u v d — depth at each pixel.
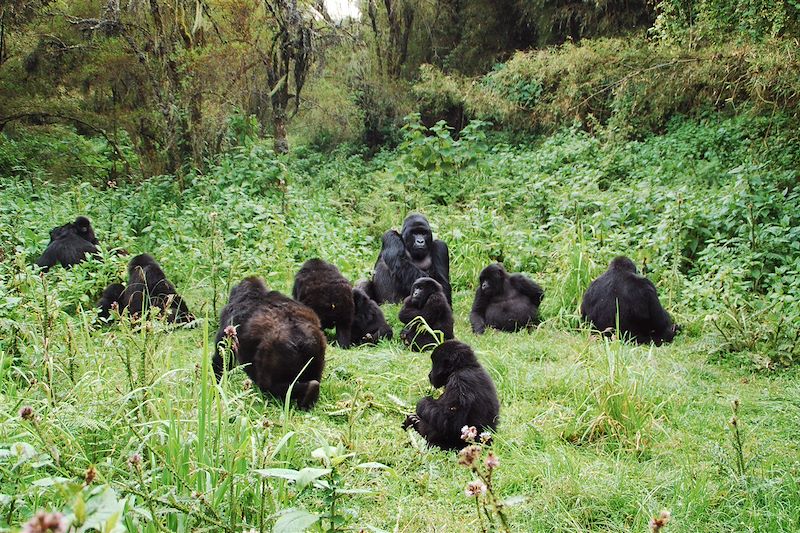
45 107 20.28
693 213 11.98
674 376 7.46
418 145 17.84
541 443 5.96
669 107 18.36
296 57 18.03
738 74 14.84
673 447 5.87
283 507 4.43
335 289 8.41
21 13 19.69
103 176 21.05
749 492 4.88
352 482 4.89
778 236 11.02
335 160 23.53
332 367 7.43
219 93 18.78
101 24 17.55
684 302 9.90
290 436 4.72
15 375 6.38
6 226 12.24
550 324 9.63
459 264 12.30
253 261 10.98
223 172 15.88
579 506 4.88
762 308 9.09
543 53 21.05
